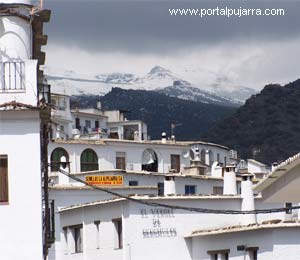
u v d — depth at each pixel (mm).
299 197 44469
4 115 50000
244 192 79688
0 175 49969
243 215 79250
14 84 50125
